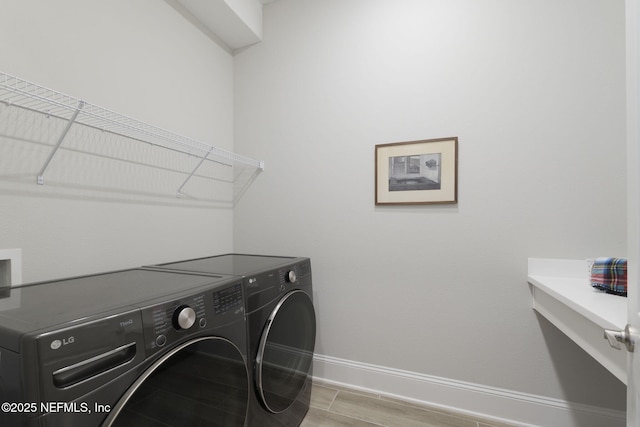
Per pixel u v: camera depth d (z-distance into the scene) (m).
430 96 1.70
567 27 1.44
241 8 1.90
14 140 1.02
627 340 0.66
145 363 0.71
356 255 1.87
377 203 1.81
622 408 1.36
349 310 1.88
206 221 1.96
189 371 0.82
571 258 1.43
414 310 1.73
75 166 1.21
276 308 1.28
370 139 1.84
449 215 1.66
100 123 1.29
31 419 0.51
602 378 1.39
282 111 2.08
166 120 1.65
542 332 1.48
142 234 1.51
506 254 1.54
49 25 1.11
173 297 0.82
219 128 2.08
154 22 1.58
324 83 1.96
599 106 1.40
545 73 1.48
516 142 1.52
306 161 2.01
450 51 1.65
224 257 1.83
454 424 1.51
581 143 1.42
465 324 1.62
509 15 1.54
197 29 1.88
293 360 1.42
